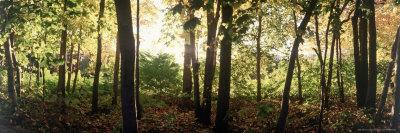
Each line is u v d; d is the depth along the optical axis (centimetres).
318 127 1480
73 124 1545
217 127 1603
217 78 2447
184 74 2511
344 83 2742
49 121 1471
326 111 1802
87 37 1792
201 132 1623
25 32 1247
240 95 2641
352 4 2198
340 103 2261
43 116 1494
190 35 2053
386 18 2470
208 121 1773
